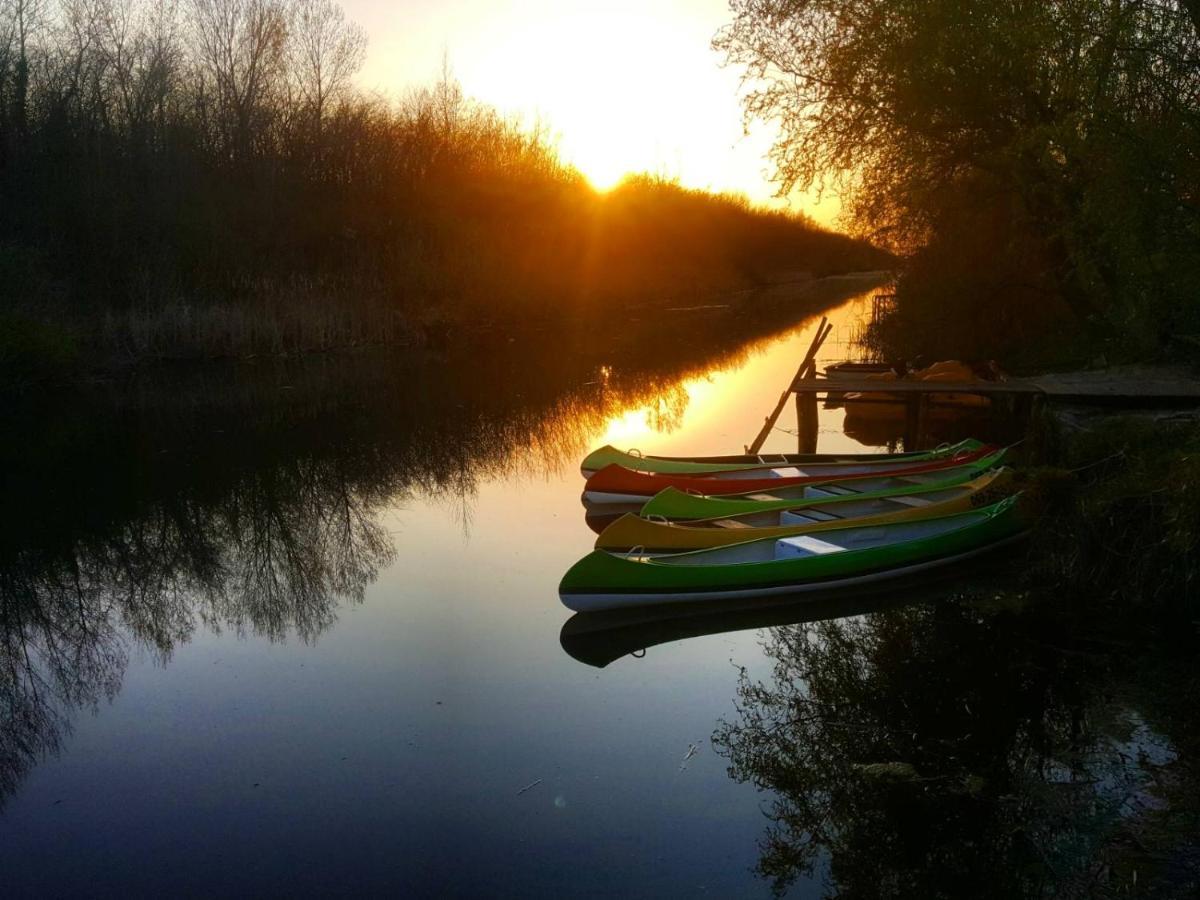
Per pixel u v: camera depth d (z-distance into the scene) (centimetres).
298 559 884
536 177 3244
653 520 805
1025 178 1160
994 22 1038
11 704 603
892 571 721
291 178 2591
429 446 1338
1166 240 718
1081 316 1290
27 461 1262
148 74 2420
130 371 1878
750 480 917
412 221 2722
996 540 763
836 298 3834
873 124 1266
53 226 1961
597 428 1443
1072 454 780
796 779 486
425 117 3020
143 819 470
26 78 2103
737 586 689
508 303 2734
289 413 1570
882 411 1488
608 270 3359
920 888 396
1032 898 380
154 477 1184
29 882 421
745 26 1333
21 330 1675
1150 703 523
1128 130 726
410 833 452
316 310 2212
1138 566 630
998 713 531
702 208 4209
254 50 2688
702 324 2919
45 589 828
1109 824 416
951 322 1506
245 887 415
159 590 821
